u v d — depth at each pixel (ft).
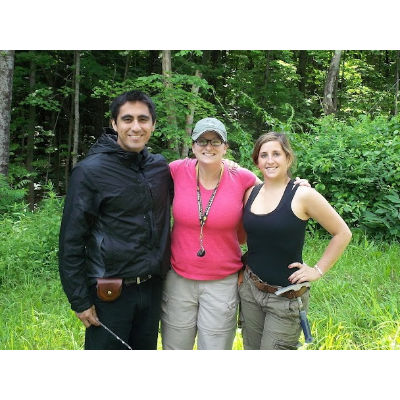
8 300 13.42
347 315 11.86
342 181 20.45
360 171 19.77
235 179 8.23
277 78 43.32
